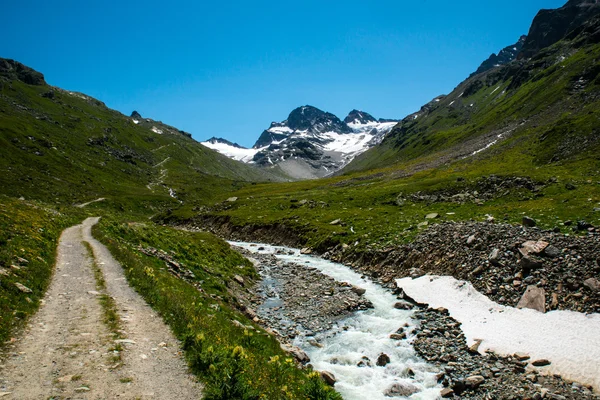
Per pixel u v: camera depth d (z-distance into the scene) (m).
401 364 21.52
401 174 134.50
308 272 47.62
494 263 33.19
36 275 20.61
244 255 61.38
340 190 119.00
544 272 29.08
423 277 37.47
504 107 196.12
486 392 18.06
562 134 94.44
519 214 47.66
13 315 14.73
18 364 11.39
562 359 20.11
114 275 24.52
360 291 36.97
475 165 109.00
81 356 12.54
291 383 13.80
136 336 14.94
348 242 58.06
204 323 16.98
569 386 18.03
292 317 30.03
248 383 11.55
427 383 19.38
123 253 30.11
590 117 94.25
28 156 174.62
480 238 38.03
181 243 45.03
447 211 64.06
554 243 31.80
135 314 17.64
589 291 25.47
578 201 47.69
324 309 32.03
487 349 22.66
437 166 131.88
